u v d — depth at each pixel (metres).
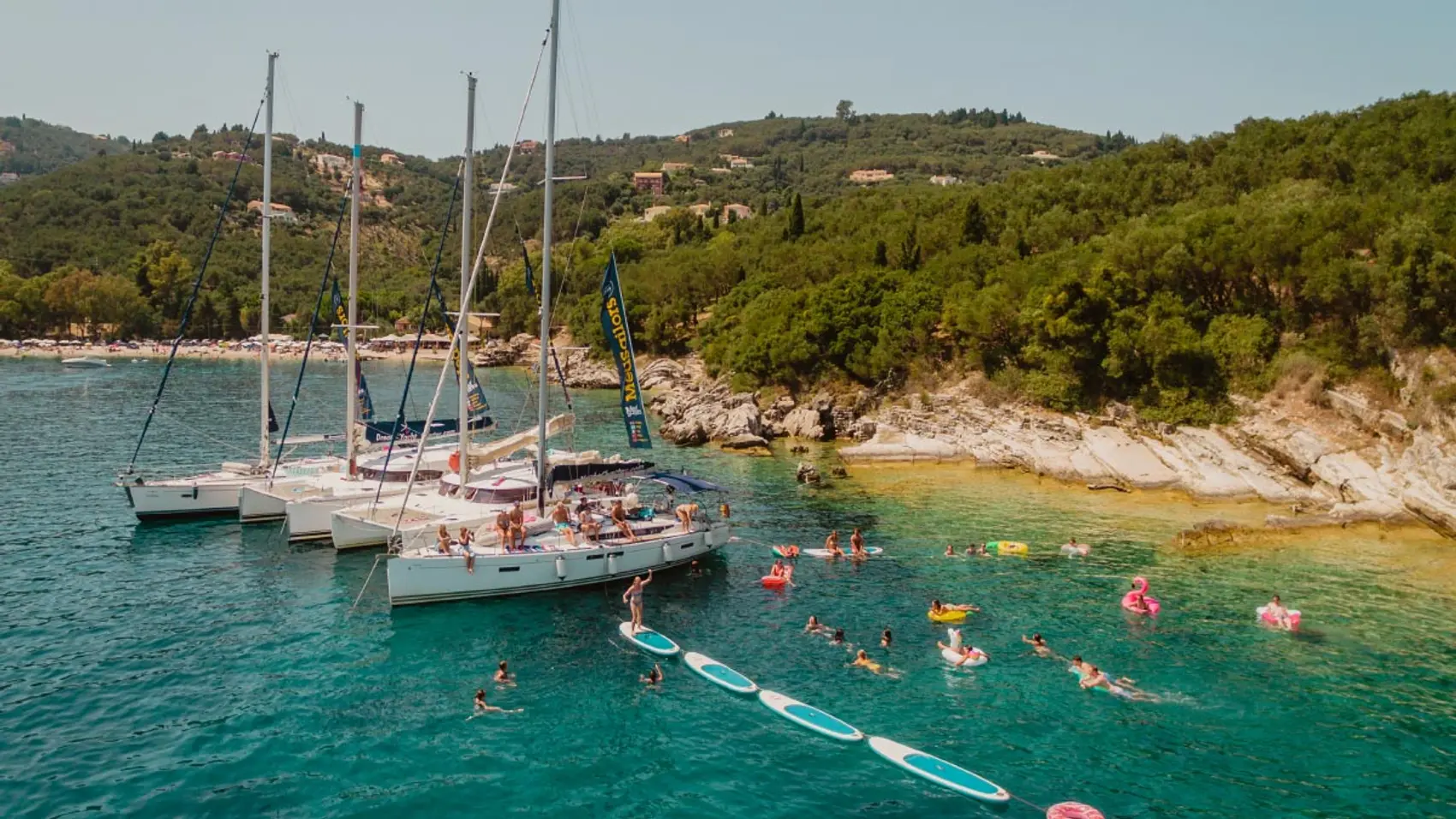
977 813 23.28
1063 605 38.03
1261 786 24.53
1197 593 39.25
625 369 44.88
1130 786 24.53
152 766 24.95
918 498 57.66
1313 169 88.31
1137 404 68.12
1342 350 60.25
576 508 44.19
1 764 24.81
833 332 89.06
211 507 51.28
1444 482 47.09
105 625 34.88
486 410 60.34
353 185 53.47
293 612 36.62
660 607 38.00
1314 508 51.50
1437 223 58.84
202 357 177.12
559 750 26.30
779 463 69.12
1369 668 31.64
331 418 93.12
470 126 47.66
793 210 148.50
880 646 33.94
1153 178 102.56
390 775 24.80
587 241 198.50
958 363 81.62
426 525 41.03
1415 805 23.62
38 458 68.25
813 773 25.22
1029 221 106.25
